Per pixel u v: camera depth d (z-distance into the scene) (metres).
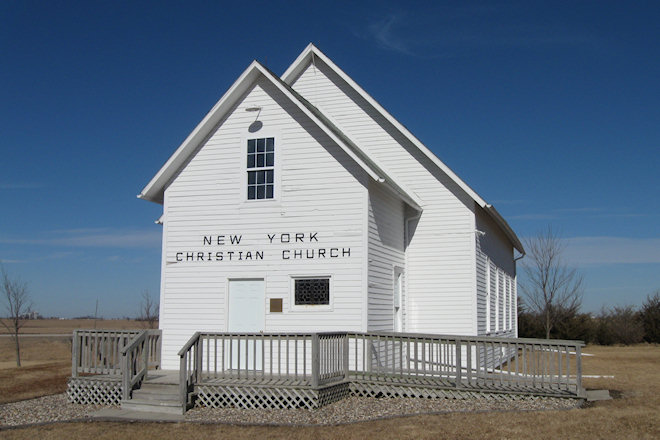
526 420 11.95
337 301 16.23
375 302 16.80
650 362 26.02
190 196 17.72
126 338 15.33
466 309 19.72
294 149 17.09
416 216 20.33
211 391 13.88
